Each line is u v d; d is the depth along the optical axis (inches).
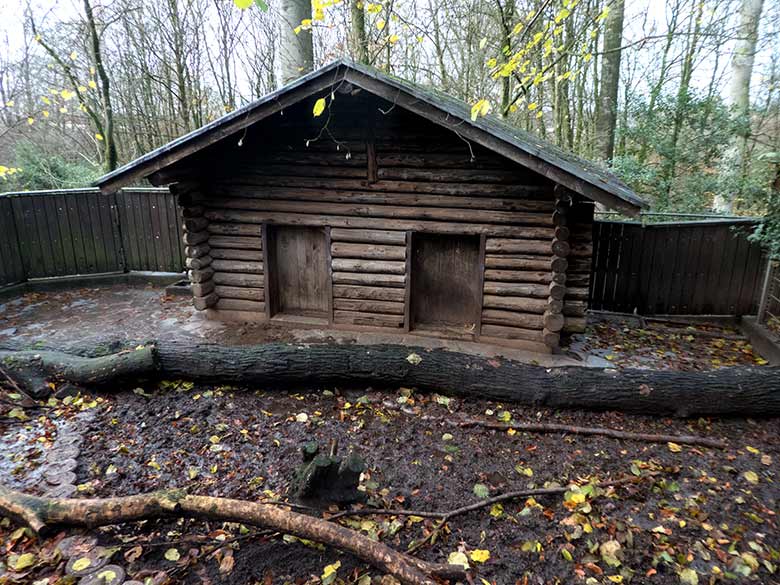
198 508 146.9
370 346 243.1
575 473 186.4
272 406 226.2
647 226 325.4
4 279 359.6
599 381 222.7
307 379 235.6
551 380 224.8
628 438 207.0
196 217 294.0
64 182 498.9
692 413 218.7
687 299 332.5
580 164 274.7
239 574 138.7
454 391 232.7
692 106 420.8
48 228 372.5
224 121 236.7
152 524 153.6
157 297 360.8
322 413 221.5
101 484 169.8
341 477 162.7
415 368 232.7
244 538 149.4
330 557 144.9
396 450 198.2
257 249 299.7
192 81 574.2
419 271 290.4
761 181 398.6
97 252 388.5
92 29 436.1
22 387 223.5
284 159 281.1
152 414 214.8
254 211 294.0
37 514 145.7
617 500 172.7
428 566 138.3
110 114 459.2
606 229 332.2
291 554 145.6
